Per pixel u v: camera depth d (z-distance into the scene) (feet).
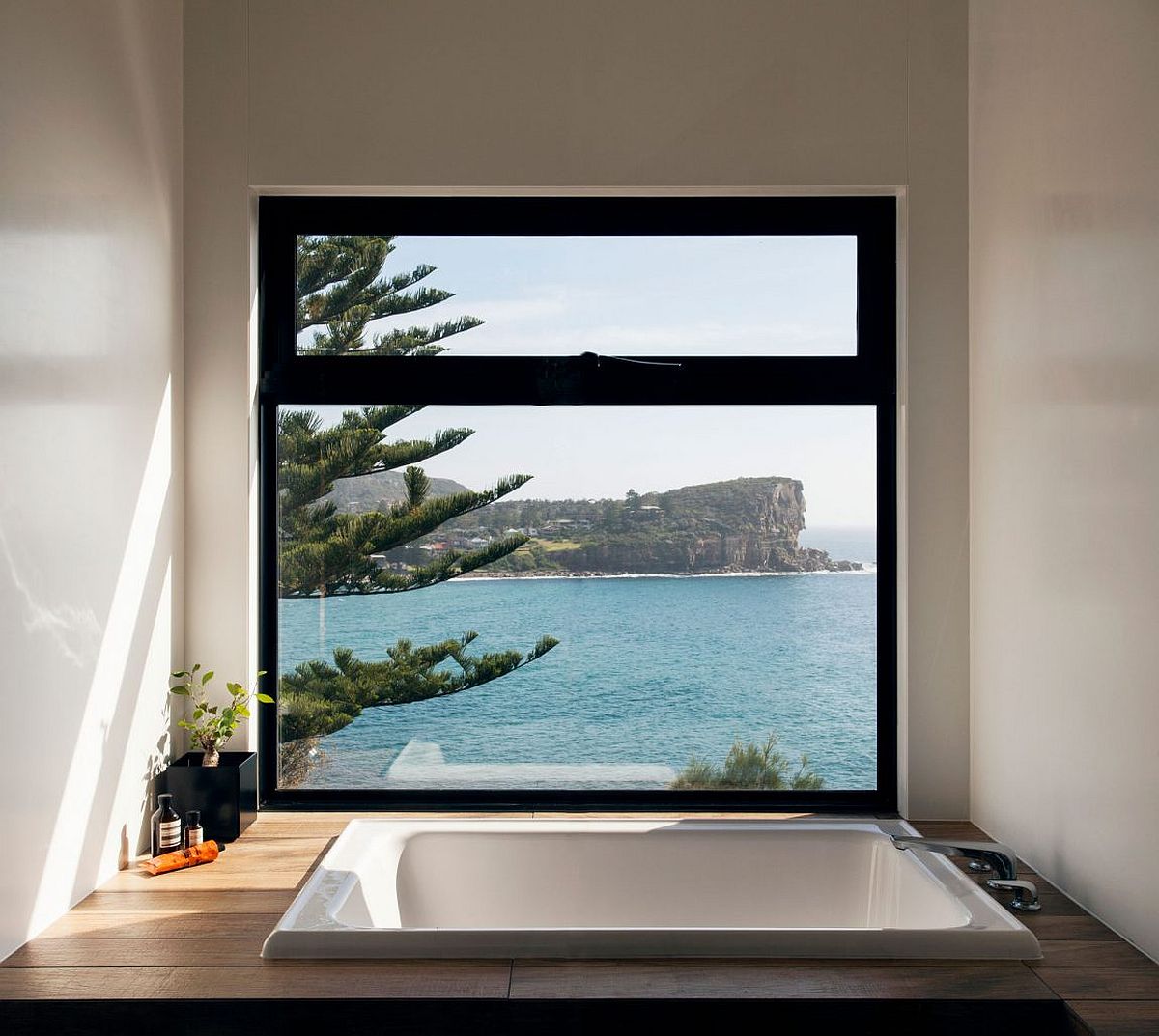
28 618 6.00
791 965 5.66
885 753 8.93
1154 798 5.72
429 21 8.56
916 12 8.55
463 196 8.85
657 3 8.56
